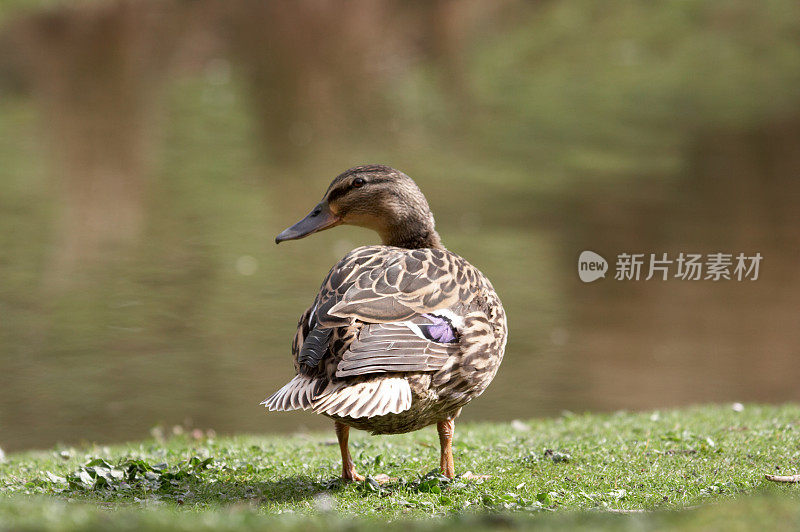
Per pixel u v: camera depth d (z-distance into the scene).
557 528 4.31
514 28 44.97
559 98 36.16
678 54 41.28
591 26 44.59
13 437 11.15
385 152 29.28
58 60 38.62
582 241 20.95
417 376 5.50
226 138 30.70
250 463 7.13
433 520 4.81
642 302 17.94
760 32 42.59
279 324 15.95
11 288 17.34
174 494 6.10
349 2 48.50
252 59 40.97
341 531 4.13
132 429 11.59
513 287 18.38
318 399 5.23
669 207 23.92
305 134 31.36
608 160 28.62
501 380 14.17
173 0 47.78
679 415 9.45
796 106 34.44
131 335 15.20
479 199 24.30
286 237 7.38
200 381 13.27
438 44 43.34
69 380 13.09
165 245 20.52
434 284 5.82
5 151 28.11
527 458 7.15
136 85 36.78
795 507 4.56
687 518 4.48
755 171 27.36
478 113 34.25
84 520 4.13
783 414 9.23
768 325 16.66
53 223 21.83
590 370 14.49
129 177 26.09
